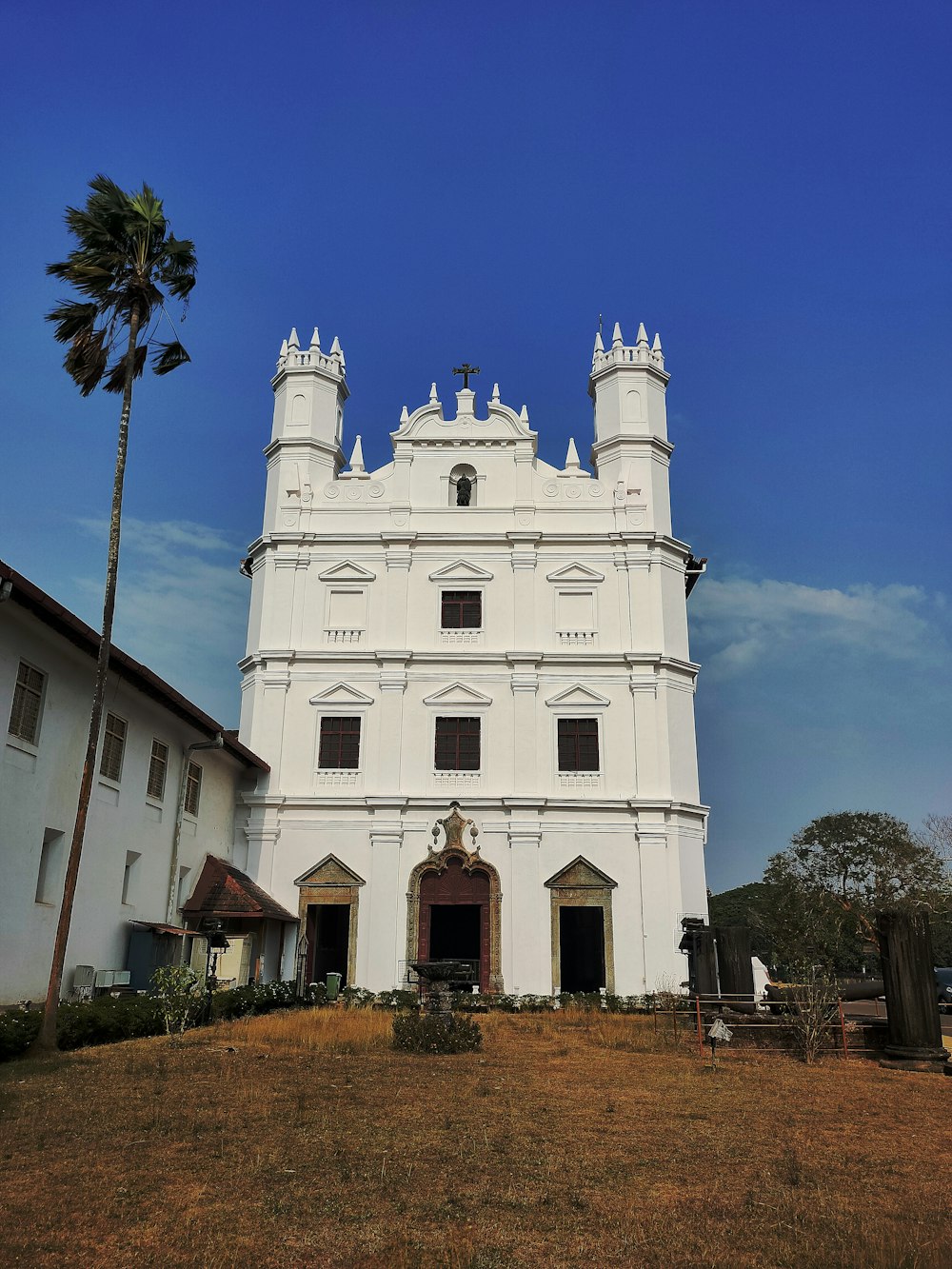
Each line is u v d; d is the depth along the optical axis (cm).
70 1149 999
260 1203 837
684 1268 715
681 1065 1720
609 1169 966
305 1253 733
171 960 2859
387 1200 854
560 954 3453
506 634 3794
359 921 3506
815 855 6009
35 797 2261
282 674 3753
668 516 3981
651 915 3450
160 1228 779
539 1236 778
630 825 3559
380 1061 1648
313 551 3909
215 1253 729
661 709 3678
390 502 3969
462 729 3697
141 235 2209
